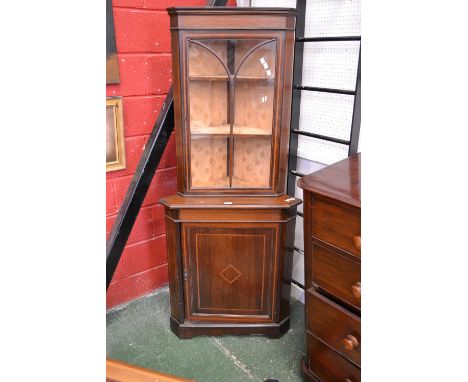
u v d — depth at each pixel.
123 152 1.54
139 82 1.54
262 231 1.39
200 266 1.44
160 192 1.73
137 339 1.53
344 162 1.20
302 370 1.29
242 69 1.33
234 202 1.36
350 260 0.99
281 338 1.54
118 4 1.41
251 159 1.42
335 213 0.99
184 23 1.24
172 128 1.53
